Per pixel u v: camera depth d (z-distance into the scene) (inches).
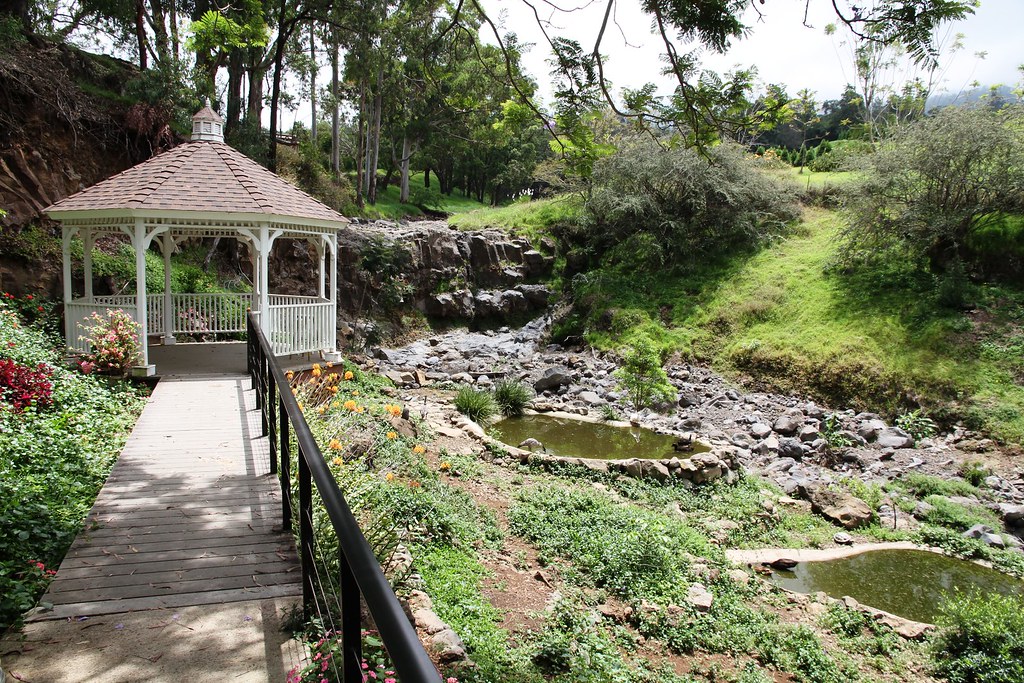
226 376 405.1
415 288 855.1
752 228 869.8
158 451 263.9
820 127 1793.8
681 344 732.7
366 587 69.7
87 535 183.5
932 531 370.9
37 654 126.2
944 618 266.1
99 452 265.3
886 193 693.9
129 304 494.3
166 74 727.1
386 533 222.4
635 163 883.4
